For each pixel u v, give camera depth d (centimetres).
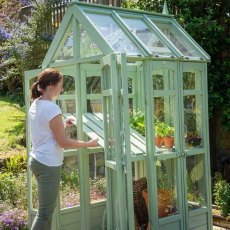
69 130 402
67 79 405
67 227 410
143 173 396
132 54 349
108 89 343
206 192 409
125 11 403
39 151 319
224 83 627
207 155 409
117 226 352
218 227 489
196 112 405
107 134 355
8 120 856
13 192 530
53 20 948
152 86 357
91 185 403
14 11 1102
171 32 428
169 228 371
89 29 362
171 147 378
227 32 635
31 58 952
